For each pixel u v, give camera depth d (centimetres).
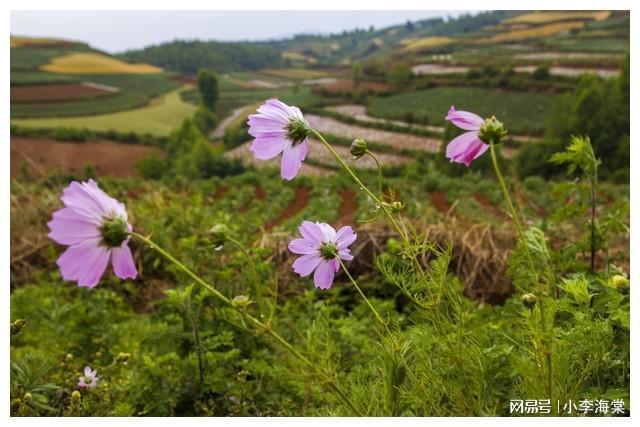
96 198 129
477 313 264
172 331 308
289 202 1419
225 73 7838
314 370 154
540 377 161
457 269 443
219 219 556
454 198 1415
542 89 5019
